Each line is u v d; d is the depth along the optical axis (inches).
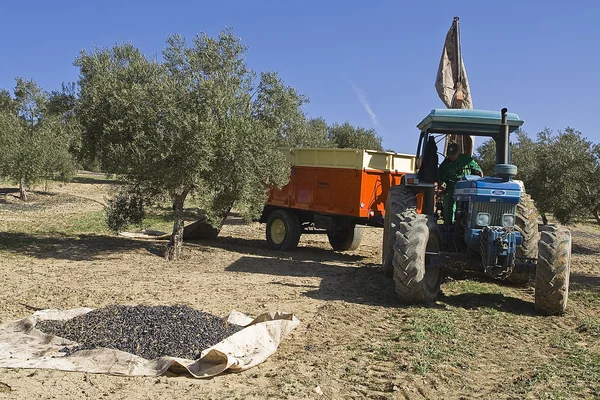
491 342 237.5
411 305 300.2
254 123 445.4
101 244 514.9
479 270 301.1
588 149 633.0
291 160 534.6
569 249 282.8
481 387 184.5
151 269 399.9
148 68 460.4
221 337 219.6
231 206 474.0
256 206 477.4
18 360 191.0
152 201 470.6
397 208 323.9
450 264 296.5
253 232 690.8
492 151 917.8
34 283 334.3
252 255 494.6
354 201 474.0
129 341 205.6
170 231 653.9
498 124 326.3
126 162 427.8
